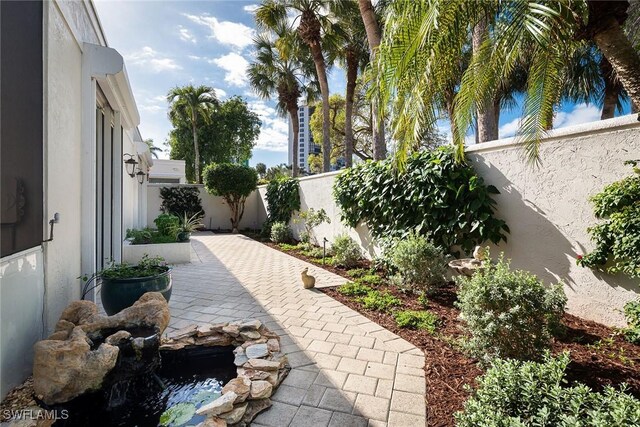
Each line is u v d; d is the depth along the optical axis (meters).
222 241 11.86
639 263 2.80
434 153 5.08
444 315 3.86
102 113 5.40
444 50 2.92
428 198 5.00
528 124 3.24
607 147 3.16
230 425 2.03
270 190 13.28
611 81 8.55
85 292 3.63
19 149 2.24
